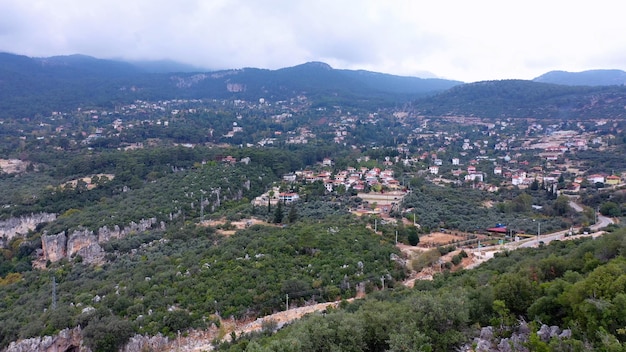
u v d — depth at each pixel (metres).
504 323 32.12
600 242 45.84
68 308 55.25
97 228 96.94
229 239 79.44
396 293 54.75
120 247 88.88
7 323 54.62
